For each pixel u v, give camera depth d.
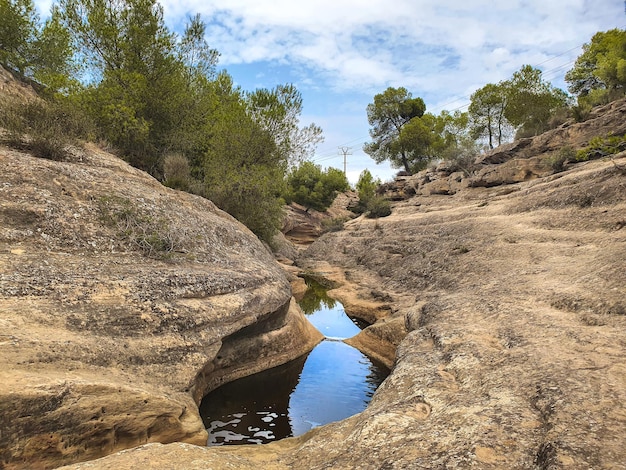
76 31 19.12
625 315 6.60
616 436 3.45
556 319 7.12
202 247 10.60
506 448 3.60
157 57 19.91
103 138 17.50
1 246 6.95
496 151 32.44
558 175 21.95
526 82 42.88
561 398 4.17
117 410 5.37
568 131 27.06
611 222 13.40
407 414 4.75
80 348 5.77
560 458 3.21
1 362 4.86
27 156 9.44
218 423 7.87
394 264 22.03
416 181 41.97
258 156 22.94
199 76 22.92
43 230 7.69
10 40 20.19
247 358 10.34
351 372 10.93
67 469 3.77
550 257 12.37
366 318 16.42
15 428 4.42
